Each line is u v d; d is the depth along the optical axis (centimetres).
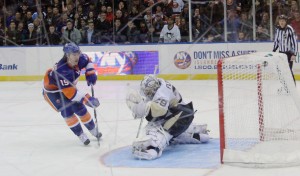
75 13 1628
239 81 1306
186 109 670
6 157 694
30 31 1645
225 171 588
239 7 1548
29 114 1061
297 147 645
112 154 688
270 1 1527
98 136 744
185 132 717
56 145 760
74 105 741
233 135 701
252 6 1539
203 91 1319
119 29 1605
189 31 1587
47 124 941
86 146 745
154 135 656
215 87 1394
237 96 1055
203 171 590
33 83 1611
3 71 1673
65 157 683
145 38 1611
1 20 1672
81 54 745
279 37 1225
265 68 721
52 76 730
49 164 650
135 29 1609
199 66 1587
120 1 1608
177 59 1595
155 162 636
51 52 1641
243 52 1556
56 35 1638
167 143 670
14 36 1659
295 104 714
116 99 1226
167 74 1602
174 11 1596
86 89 1421
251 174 573
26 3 1658
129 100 651
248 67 837
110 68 1628
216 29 1570
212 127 850
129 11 1599
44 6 1652
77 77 738
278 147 648
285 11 1527
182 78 1595
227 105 870
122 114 1017
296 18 1515
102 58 1625
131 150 707
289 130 693
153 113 644
